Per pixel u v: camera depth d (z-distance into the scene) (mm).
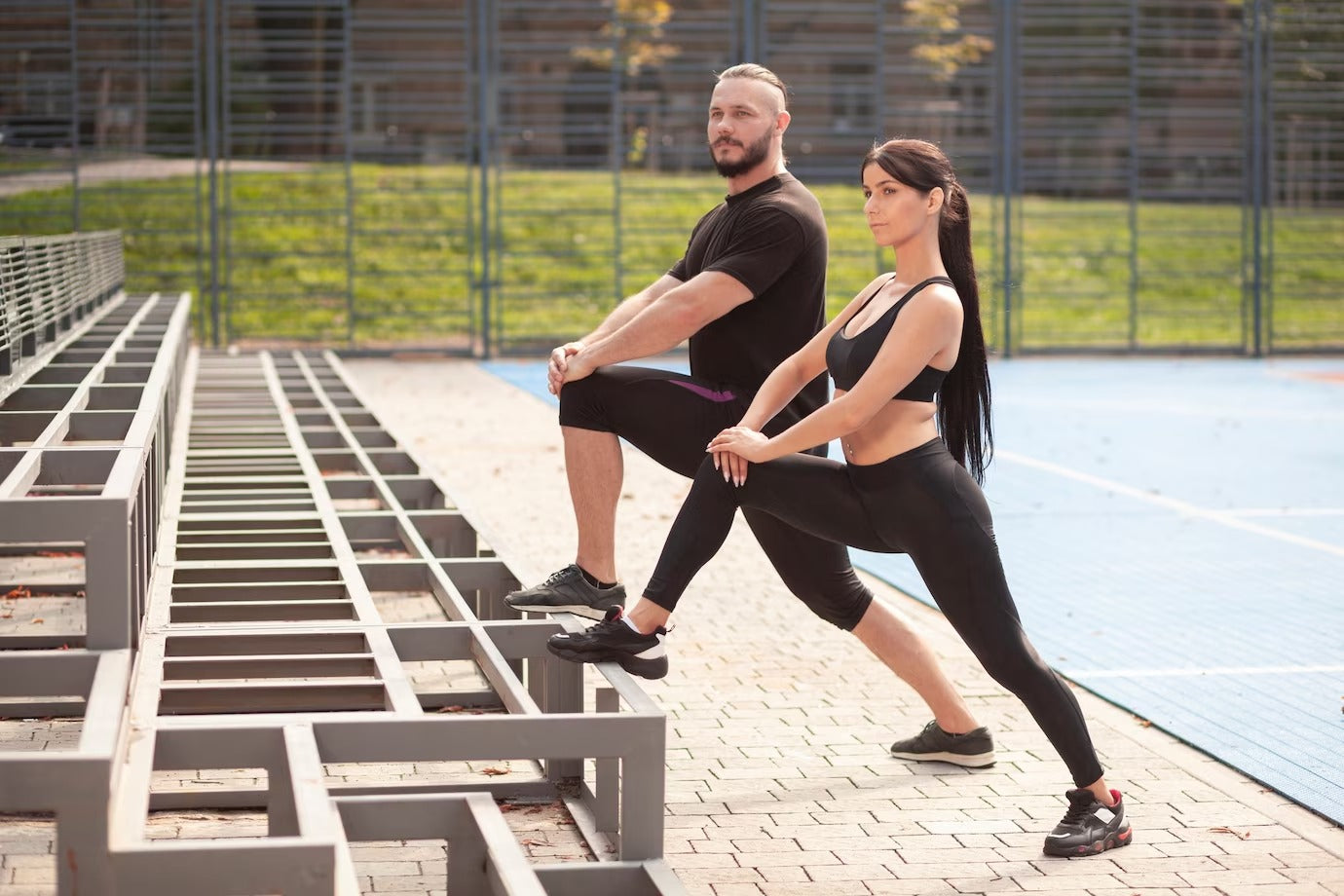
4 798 2631
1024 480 10844
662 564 4043
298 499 6320
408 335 20125
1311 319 22625
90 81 21984
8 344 5754
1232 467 11414
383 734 3320
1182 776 4711
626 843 3434
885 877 3873
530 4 25656
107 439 5414
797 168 24328
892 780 4660
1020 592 7375
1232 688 5695
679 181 23797
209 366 11820
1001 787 4602
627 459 11773
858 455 4008
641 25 19844
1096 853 4027
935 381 3967
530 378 17391
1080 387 17156
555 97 25953
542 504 9531
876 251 21922
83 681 3225
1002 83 21484
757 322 4496
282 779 3250
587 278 21469
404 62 25359
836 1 26250
